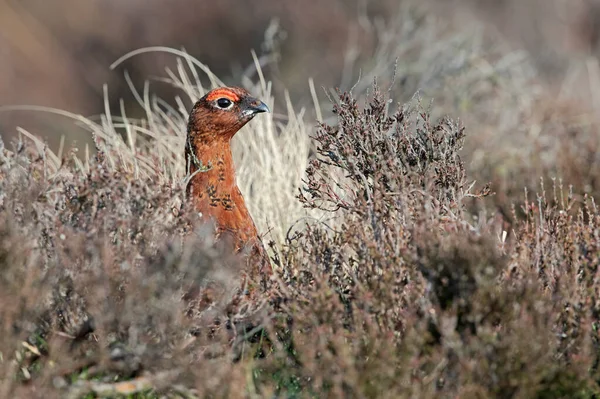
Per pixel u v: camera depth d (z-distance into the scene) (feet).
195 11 96.27
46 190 28.19
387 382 24.56
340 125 33.40
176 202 31.99
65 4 101.91
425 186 30.94
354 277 27.89
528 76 60.95
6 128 78.79
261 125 44.29
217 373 24.77
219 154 33.58
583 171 44.93
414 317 26.14
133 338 25.30
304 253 30.55
